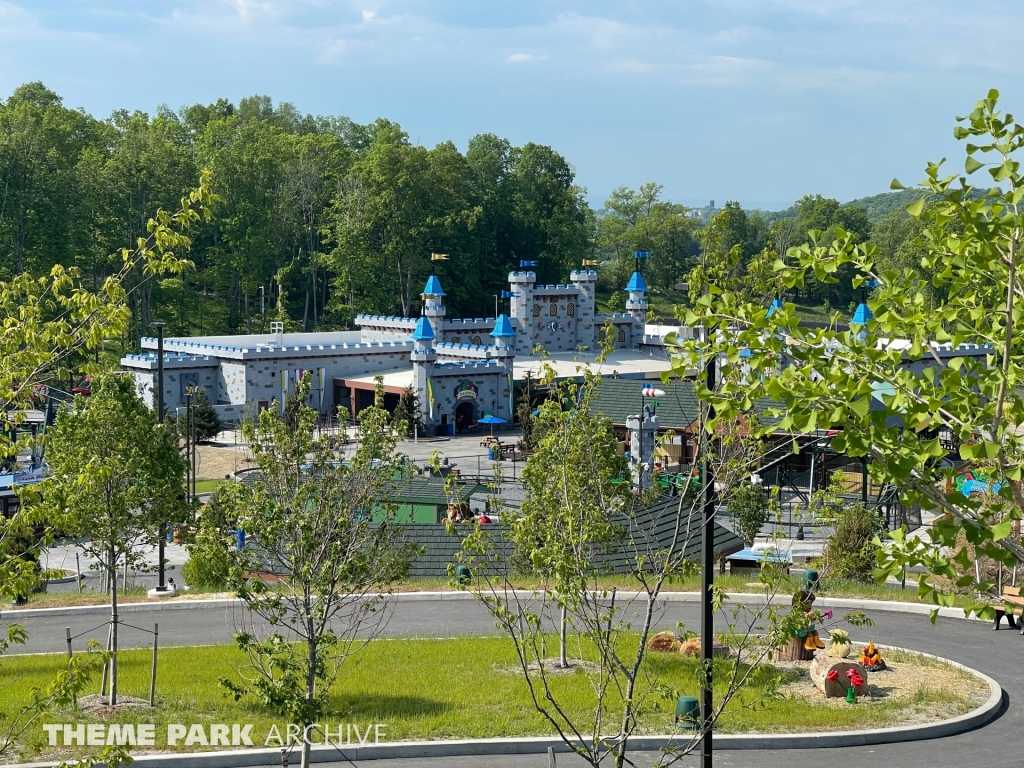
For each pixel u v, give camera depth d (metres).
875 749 24.59
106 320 17.22
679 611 35.88
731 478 18.61
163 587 42.34
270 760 23.36
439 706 26.27
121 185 137.50
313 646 21.34
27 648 33.00
